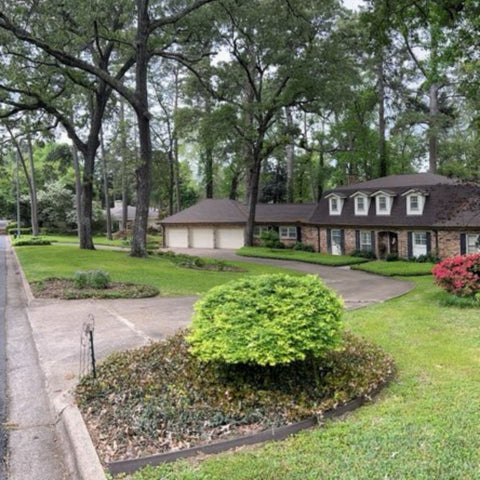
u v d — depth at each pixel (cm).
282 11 2292
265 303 495
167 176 4606
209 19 2177
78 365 645
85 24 1928
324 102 2611
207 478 334
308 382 485
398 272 2139
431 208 2612
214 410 429
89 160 2558
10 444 431
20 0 1780
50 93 2319
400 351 651
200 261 2289
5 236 4719
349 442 379
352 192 3056
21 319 975
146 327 877
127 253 2475
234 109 2766
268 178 4575
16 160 4622
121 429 404
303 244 3297
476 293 1085
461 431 387
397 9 1416
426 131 3416
